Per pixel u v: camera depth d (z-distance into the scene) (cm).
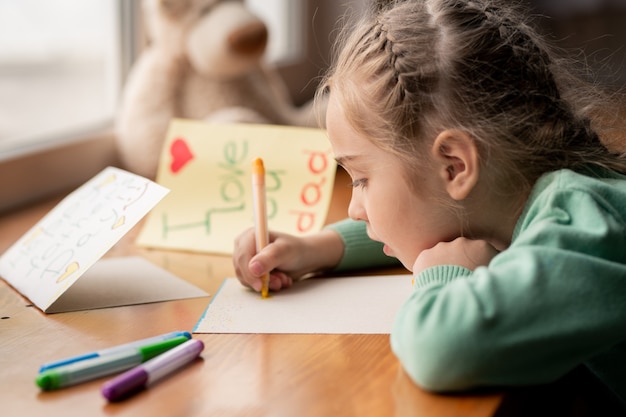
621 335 66
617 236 70
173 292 87
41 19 132
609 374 81
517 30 82
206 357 70
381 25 83
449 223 80
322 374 66
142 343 70
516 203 79
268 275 86
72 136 135
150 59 138
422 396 63
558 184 74
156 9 135
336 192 134
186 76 139
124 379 62
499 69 78
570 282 65
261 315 80
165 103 136
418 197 79
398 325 67
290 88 179
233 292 87
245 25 134
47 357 71
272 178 107
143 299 85
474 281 67
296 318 79
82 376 65
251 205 106
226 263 100
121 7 143
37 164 125
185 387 64
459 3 82
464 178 77
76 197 97
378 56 80
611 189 74
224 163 109
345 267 95
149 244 106
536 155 78
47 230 94
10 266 93
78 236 88
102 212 89
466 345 62
